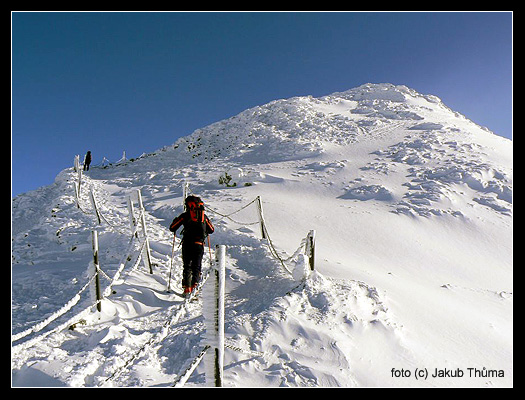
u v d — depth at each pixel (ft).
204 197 51.03
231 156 84.48
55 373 12.24
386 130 86.07
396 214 40.91
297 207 43.01
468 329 17.48
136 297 20.49
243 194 51.39
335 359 13.17
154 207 46.83
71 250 32.45
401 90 134.10
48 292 22.49
